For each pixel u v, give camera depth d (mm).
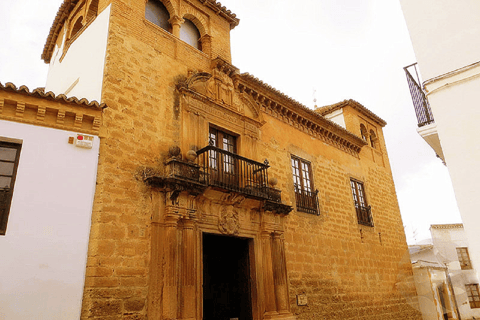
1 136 7223
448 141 7746
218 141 11219
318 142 15430
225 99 11766
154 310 7895
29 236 6875
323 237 13492
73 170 7691
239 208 10703
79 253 7223
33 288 6617
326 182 14914
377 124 20906
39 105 7605
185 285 8555
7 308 6316
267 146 12820
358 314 13461
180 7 11734
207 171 9805
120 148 8508
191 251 8922
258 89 12992
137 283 7812
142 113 9273
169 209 8688
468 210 7215
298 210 12938
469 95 7695
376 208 17516
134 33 9883
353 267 14281
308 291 11930
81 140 7867
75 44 11453
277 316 10398
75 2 12242
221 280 11242
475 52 7824
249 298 10477
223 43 12750
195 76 10859
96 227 7547
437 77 8109
